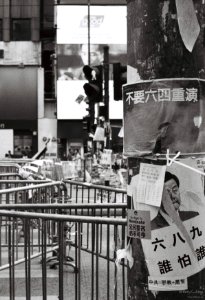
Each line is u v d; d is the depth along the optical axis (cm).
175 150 317
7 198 843
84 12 4891
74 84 4875
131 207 332
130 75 331
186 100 315
